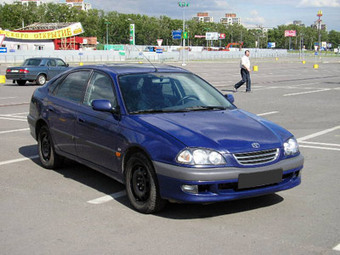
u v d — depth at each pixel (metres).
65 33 68.06
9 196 5.41
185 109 5.36
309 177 6.28
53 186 5.82
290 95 17.98
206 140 4.49
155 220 4.57
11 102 15.85
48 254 3.79
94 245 3.97
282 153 4.71
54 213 4.80
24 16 140.62
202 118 5.07
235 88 19.86
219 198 4.37
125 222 4.53
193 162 4.32
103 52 68.31
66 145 6.14
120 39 175.88
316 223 4.50
